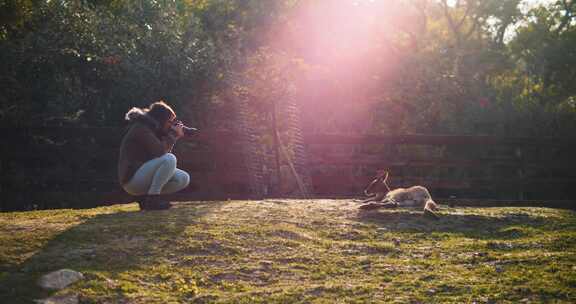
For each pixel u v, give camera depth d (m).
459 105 18.88
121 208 7.33
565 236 6.47
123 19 15.23
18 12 11.88
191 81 14.19
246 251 5.67
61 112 12.82
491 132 17.88
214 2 20.98
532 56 31.81
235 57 15.47
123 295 4.64
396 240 6.32
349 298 4.70
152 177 6.92
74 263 5.12
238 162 12.75
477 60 27.25
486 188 13.27
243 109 14.10
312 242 6.09
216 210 7.10
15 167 12.21
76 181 12.00
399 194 7.89
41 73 13.08
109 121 13.84
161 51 14.38
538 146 13.30
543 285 4.95
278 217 6.86
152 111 7.02
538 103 18.62
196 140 13.05
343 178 13.03
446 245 6.15
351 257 5.68
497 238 6.57
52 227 6.03
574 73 29.88
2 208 11.66
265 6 21.73
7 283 4.68
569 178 14.50
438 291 4.88
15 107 12.49
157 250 5.52
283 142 13.42
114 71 13.59
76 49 13.37
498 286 4.94
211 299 4.63
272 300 4.64
